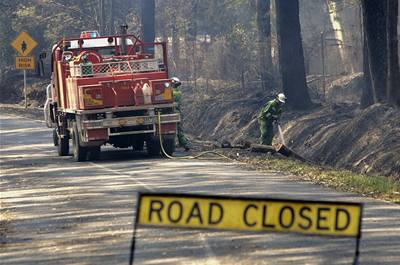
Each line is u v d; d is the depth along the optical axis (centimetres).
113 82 2777
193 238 1368
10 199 1994
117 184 2147
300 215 836
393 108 3334
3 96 7181
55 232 1513
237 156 2847
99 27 6919
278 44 4422
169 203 841
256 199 837
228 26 6862
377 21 3578
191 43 6531
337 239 1341
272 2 6456
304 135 3759
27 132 4144
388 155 2934
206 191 1945
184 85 6009
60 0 7425
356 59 6131
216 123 4709
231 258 1205
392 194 1922
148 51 3089
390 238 1355
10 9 7581
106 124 2758
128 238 1395
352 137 3316
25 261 1266
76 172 2491
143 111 2833
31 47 5931
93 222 1591
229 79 5753
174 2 7075
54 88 3162
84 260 1240
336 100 4797
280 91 4644
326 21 7244
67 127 3028
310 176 2250
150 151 2912
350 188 2003
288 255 1222
